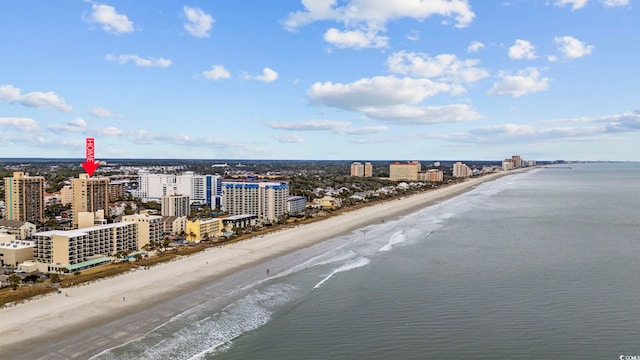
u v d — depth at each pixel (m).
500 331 73.31
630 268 109.00
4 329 76.62
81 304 88.81
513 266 112.25
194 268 116.50
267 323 79.00
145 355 67.56
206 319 81.06
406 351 67.44
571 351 66.38
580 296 88.50
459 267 112.19
